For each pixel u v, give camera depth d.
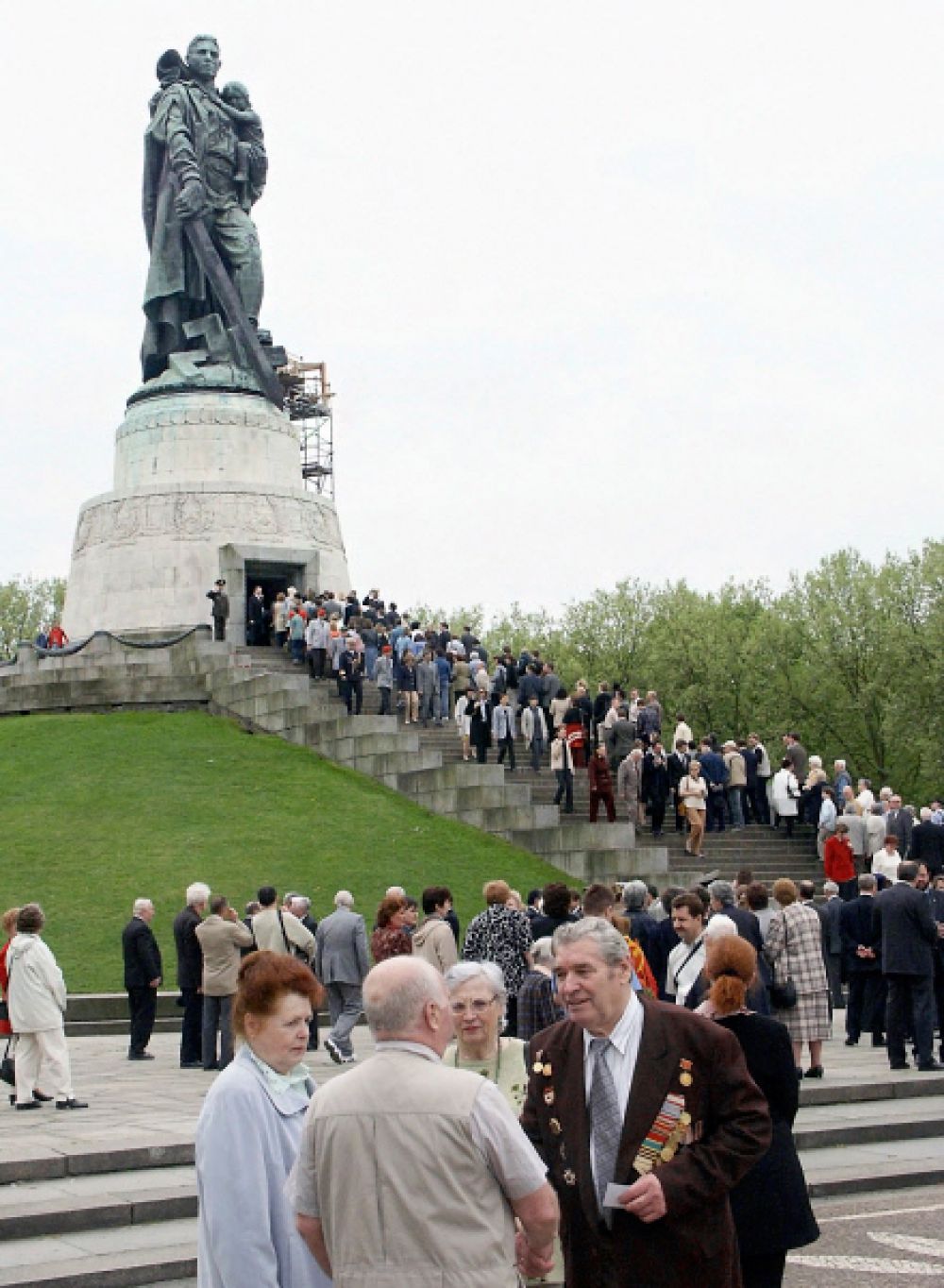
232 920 19.50
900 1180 13.75
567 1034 7.12
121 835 31.64
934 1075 18.19
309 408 71.19
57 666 46.38
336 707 38.59
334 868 30.41
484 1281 5.68
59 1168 12.84
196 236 51.50
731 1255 6.81
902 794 66.50
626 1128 6.77
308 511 50.59
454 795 34.47
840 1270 10.59
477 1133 5.80
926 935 18.73
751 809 37.53
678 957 12.96
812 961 17.73
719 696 69.31
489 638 87.75
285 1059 6.56
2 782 35.16
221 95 53.50
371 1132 5.78
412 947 16.91
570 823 33.88
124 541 49.22
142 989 20.36
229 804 33.75
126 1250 10.98
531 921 16.69
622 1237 6.68
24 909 16.25
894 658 61.03
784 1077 8.38
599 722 38.94
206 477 49.75
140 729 39.34
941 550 63.03
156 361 52.72
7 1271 10.37
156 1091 17.28
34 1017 15.83
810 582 67.31
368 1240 5.70
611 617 80.00
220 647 43.12
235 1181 6.20
